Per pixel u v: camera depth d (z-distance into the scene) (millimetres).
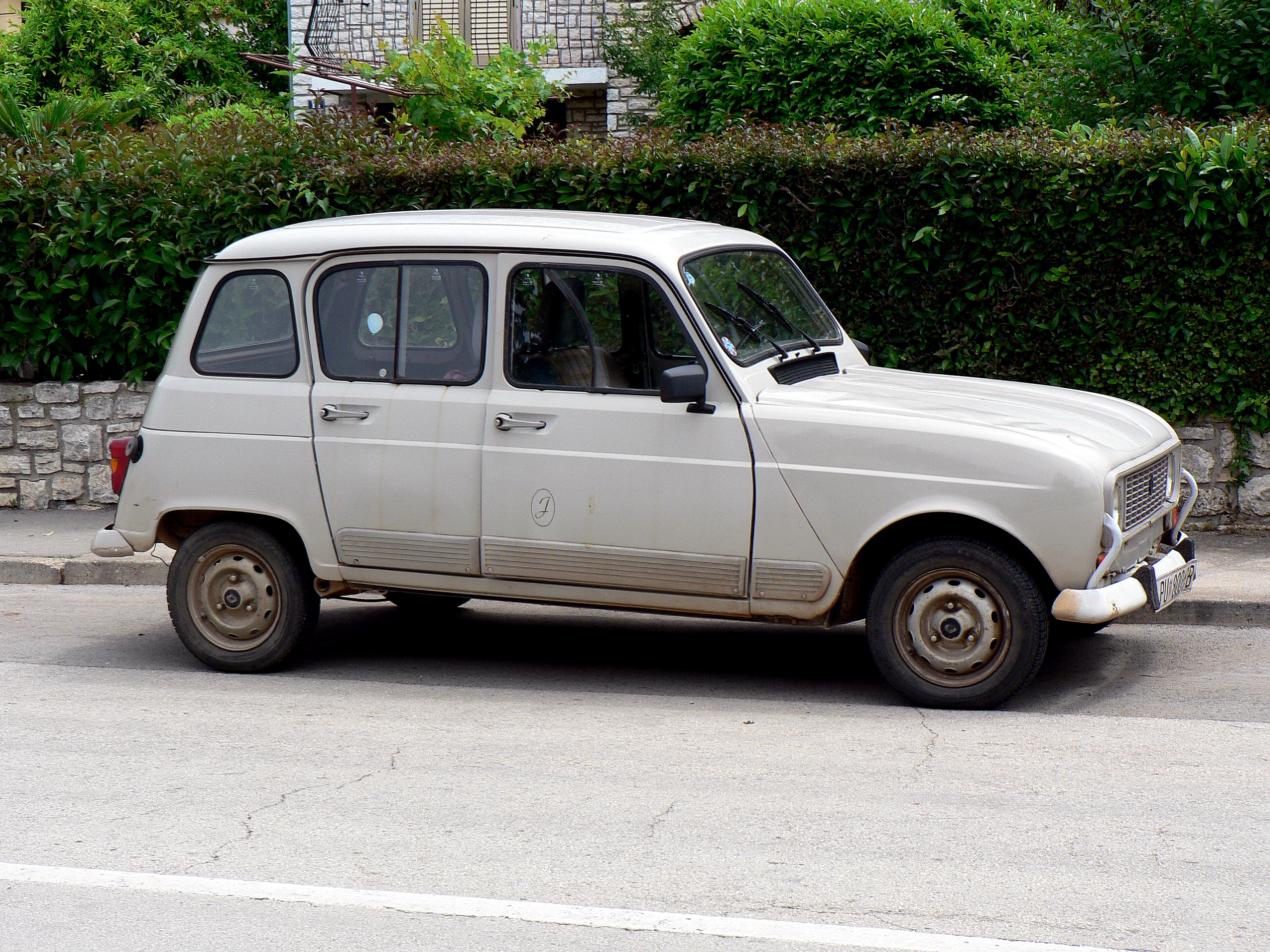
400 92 12945
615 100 20781
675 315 6527
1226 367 9617
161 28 22516
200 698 6898
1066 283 9766
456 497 6805
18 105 12562
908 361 10117
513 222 7000
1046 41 14742
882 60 12977
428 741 6102
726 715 6480
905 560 6355
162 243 11008
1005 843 4789
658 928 4180
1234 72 11367
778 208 10109
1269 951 3977
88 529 10984
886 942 4059
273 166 11000
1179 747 5816
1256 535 9805
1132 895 4355
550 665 7566
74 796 5414
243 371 7211
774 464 6367
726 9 13555
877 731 6133
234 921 4285
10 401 11562
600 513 6594
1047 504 6047
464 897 4422
